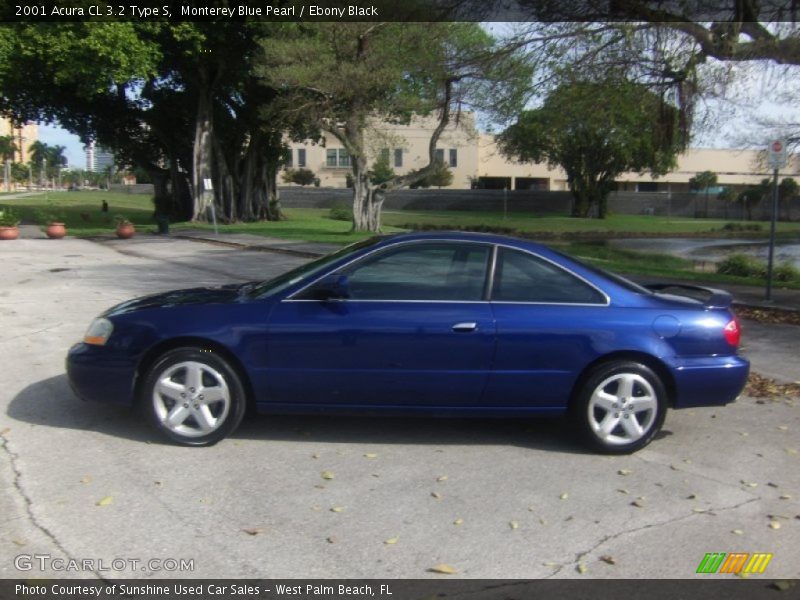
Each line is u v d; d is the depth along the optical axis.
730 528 4.16
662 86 14.58
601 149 59.62
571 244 41.44
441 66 16.58
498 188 84.06
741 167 78.88
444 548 3.85
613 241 47.22
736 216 71.81
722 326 5.27
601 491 4.62
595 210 70.06
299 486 4.59
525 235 49.69
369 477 4.75
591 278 5.30
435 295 5.20
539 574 3.62
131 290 13.23
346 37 27.08
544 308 5.16
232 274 16.33
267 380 5.12
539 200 74.81
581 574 3.62
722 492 4.66
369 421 5.89
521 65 14.80
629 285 5.44
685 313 5.25
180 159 47.91
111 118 44.50
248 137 46.28
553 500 4.48
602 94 14.70
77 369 5.26
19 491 4.41
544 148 59.50
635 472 4.96
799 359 8.48
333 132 32.59
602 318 5.16
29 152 161.50
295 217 51.88
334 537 3.94
